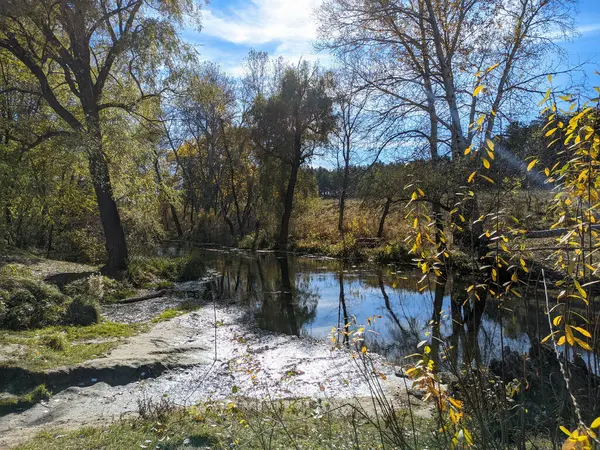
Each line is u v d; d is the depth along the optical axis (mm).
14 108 14797
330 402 6188
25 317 9898
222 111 39500
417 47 17969
